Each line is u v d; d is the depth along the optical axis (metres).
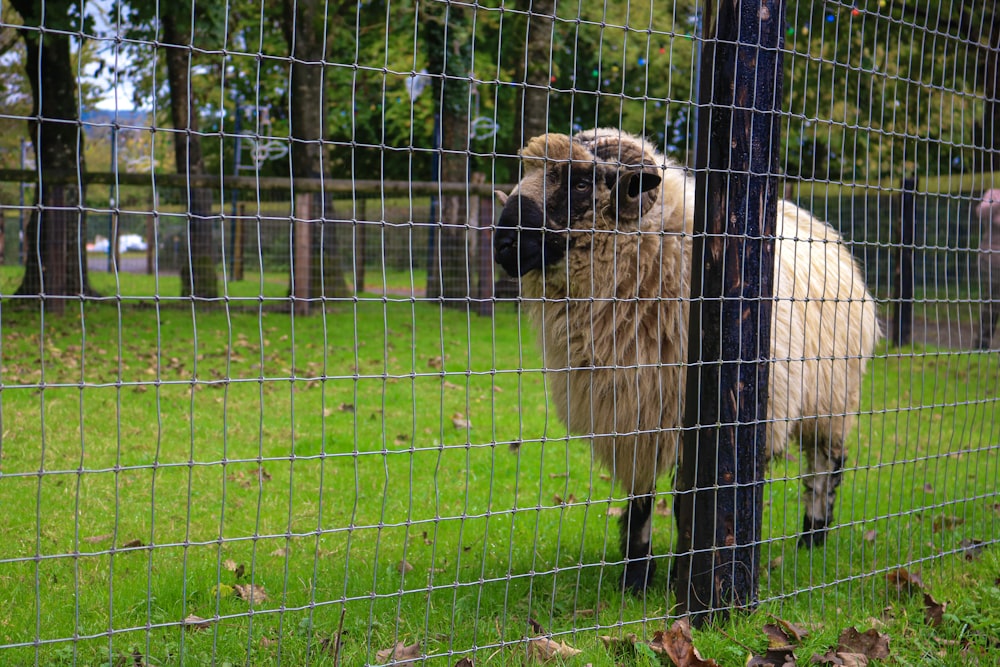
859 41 10.38
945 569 4.16
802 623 3.39
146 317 13.09
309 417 7.72
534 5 15.23
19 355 9.83
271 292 15.93
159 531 4.71
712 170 3.19
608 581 4.13
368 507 5.28
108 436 6.77
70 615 3.46
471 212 15.21
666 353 3.98
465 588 3.88
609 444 4.13
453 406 8.41
